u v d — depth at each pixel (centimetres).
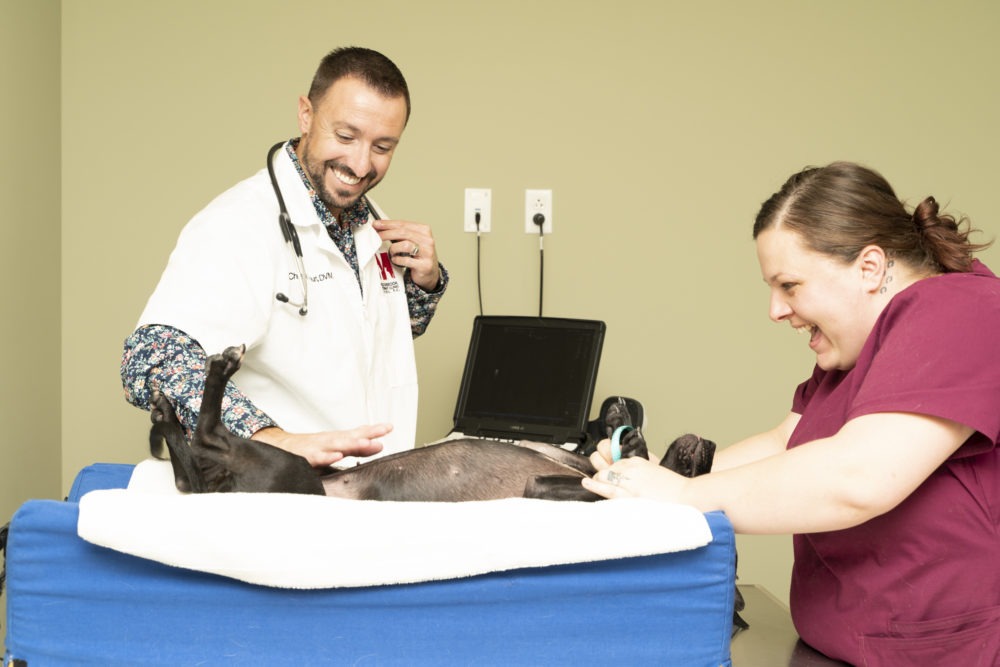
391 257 230
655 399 337
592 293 334
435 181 327
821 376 171
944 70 339
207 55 319
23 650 117
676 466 154
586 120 330
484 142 328
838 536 142
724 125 334
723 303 337
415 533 113
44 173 301
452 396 330
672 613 121
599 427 279
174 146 319
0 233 266
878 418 125
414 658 117
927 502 134
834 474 122
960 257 143
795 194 144
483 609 117
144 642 116
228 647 116
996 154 342
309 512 114
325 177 197
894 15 338
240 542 112
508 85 328
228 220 191
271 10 320
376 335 220
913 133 340
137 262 319
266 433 161
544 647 119
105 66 316
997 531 133
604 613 119
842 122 337
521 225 330
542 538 115
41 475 300
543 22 328
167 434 147
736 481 127
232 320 180
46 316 304
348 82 190
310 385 199
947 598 135
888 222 139
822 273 141
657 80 332
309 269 201
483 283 330
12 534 115
